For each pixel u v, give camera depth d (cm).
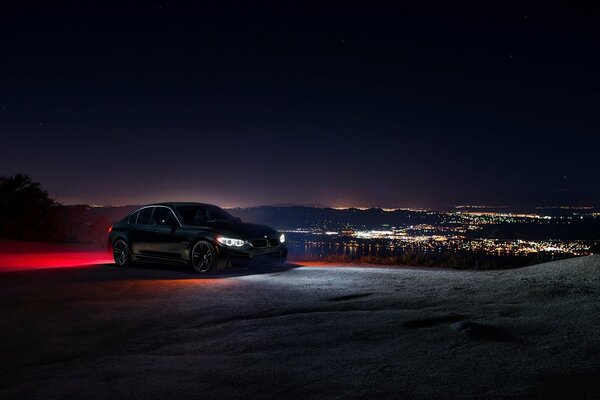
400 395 436
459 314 712
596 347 540
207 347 612
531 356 522
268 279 1116
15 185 3381
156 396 457
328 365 521
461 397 427
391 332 630
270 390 460
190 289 1011
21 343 668
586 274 1013
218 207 1466
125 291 1004
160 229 1356
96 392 475
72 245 2845
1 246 2516
